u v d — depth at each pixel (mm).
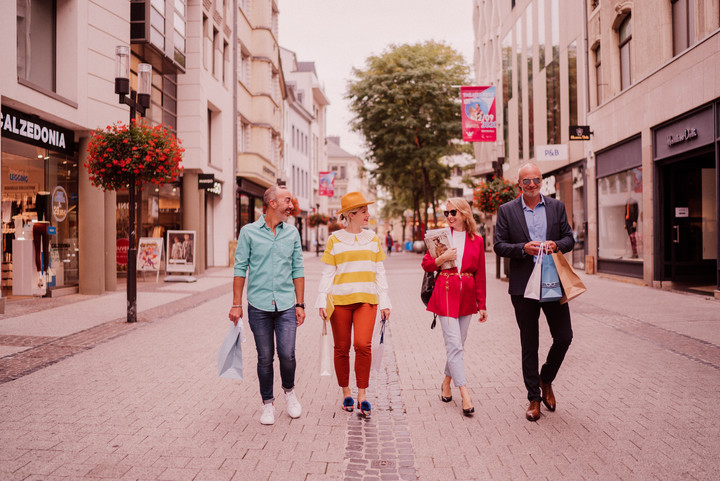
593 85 18266
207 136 21875
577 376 5719
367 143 34875
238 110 26531
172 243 17359
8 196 11406
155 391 5320
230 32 24812
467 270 4883
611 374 5762
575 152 19812
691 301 10992
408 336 8445
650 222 14070
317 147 62250
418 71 32562
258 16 28859
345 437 4168
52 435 4137
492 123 16969
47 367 6223
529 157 25453
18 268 12133
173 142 9688
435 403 5016
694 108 11805
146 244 17219
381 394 5332
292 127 48031
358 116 34375
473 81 34656
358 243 4770
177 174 9891
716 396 4973
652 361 6273
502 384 5559
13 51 10281
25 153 11695
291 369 4582
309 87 56500
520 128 26906
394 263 29641
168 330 8641
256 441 4066
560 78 21156
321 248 55938
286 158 44594
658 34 13516
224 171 24234
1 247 12016
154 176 9562
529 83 25281
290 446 3977
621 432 4152
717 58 10891
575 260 20625
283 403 5008
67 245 13258
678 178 13844
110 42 13742
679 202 13836
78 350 7125
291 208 4605
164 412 4703
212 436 4156
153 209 18844
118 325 9062
